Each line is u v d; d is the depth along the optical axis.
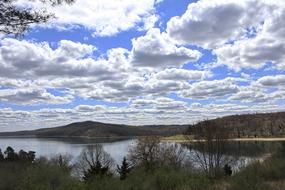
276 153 23.83
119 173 38.59
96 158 58.44
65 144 175.88
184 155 53.06
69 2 10.14
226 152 48.16
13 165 27.12
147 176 20.31
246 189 13.54
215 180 18.27
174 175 19.20
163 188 18.22
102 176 21.22
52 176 21.72
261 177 16.02
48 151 118.62
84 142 193.25
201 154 45.44
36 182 20.34
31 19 9.90
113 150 119.12
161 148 57.72
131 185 18.81
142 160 56.47
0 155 41.56
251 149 68.75
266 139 157.50
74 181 19.91
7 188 20.39
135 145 60.47
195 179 16.97
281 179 15.64
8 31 9.89
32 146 157.50
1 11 9.48
